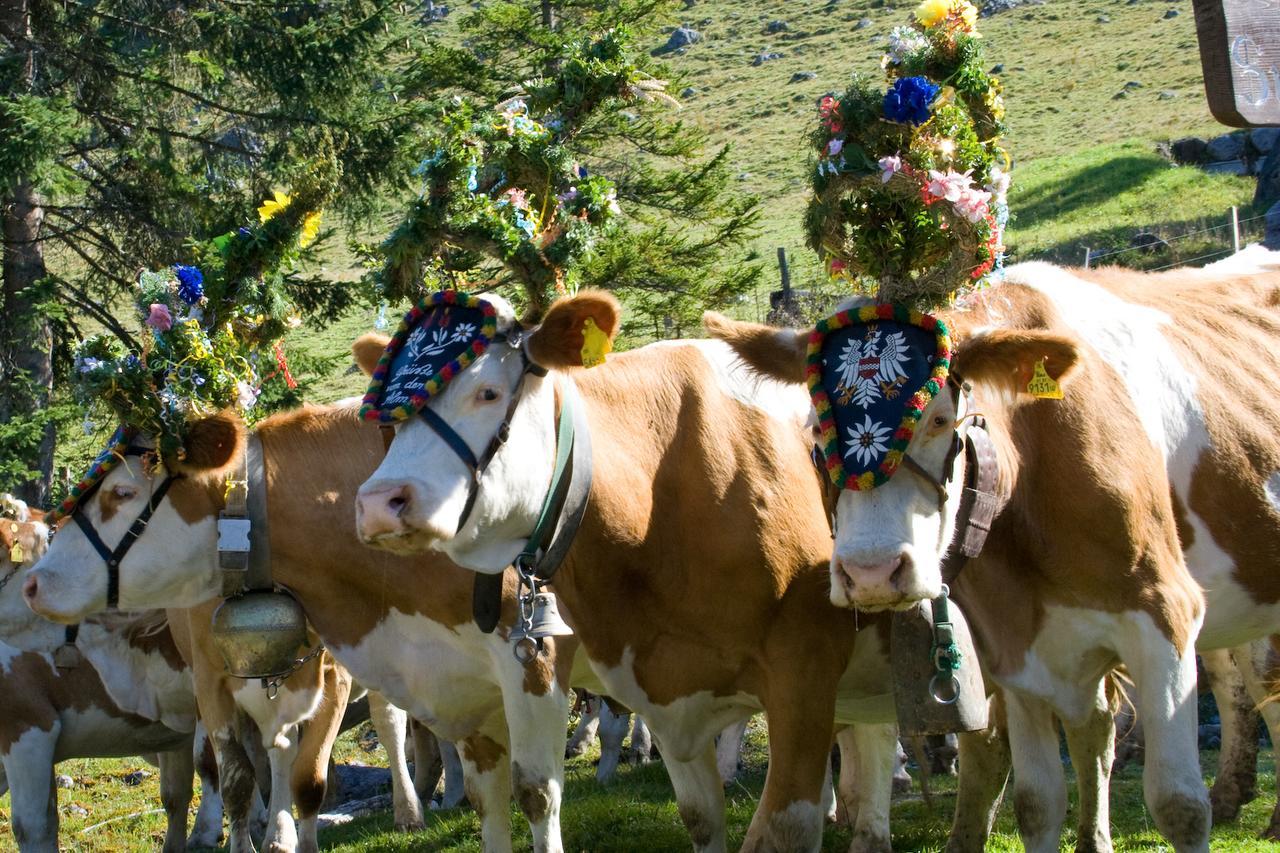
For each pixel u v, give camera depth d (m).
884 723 6.73
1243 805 8.26
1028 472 5.37
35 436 17.03
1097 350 5.66
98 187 19.47
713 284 21.86
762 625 5.75
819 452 5.23
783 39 65.50
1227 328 6.24
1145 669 5.20
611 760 11.11
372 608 6.60
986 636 5.55
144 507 6.28
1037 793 5.55
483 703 6.61
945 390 4.75
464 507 5.07
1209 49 3.58
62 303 18.30
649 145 22.06
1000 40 63.72
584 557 5.86
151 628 8.95
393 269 5.73
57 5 19.00
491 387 5.17
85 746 8.97
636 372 6.08
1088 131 46.22
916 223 4.81
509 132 5.74
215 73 18.39
